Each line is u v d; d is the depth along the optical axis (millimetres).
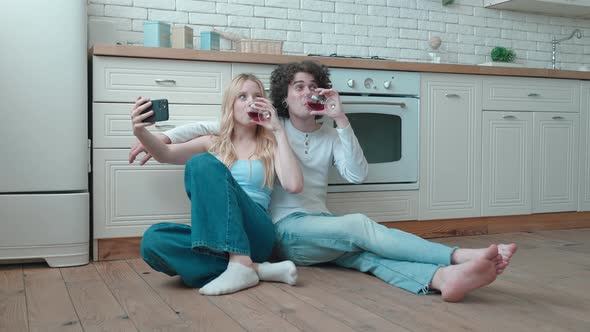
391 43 3787
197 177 1902
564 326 1540
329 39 3613
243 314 1652
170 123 2602
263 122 2191
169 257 1944
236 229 1923
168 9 3217
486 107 3256
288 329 1510
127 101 2535
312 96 2299
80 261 2420
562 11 4184
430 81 3096
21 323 1579
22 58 2332
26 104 2342
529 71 3338
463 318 1610
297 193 2209
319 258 2244
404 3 3816
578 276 2172
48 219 2363
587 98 3562
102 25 2967
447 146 3150
